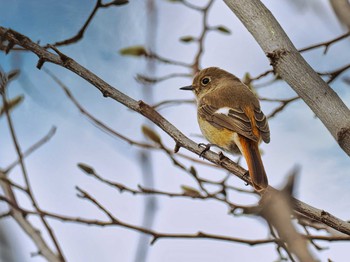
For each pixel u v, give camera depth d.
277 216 4.82
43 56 8.19
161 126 8.53
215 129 11.38
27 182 9.82
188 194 9.81
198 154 8.83
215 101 11.80
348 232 7.20
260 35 7.32
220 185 10.16
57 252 9.42
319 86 7.07
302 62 7.16
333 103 7.01
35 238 9.48
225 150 11.51
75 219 9.44
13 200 9.89
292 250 4.73
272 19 7.36
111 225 9.28
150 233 9.14
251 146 10.76
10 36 8.23
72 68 8.21
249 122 11.05
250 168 9.01
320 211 7.28
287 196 4.94
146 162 9.80
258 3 7.46
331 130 7.00
